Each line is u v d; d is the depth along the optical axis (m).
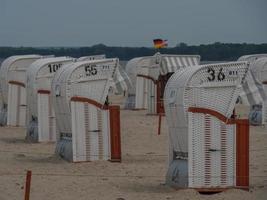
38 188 23.88
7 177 26.20
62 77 30.48
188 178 22.80
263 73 48.50
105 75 30.11
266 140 38.16
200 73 22.69
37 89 37.81
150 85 55.56
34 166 29.36
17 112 46.22
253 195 22.30
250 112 48.72
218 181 22.84
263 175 26.47
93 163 29.77
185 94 22.64
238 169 22.97
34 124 39.19
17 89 45.94
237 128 22.86
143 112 58.38
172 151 24.06
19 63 45.91
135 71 61.03
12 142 38.47
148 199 22.09
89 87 29.98
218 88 22.75
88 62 29.92
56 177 26.28
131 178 26.16
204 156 22.73
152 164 29.94
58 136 32.00
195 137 22.66
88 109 29.94
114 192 23.31
